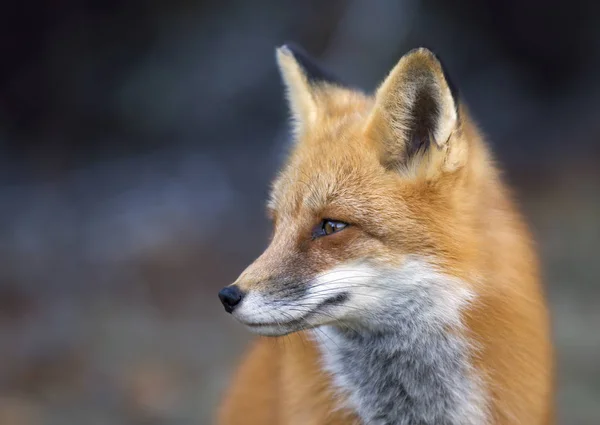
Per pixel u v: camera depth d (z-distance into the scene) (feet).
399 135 18.84
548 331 19.95
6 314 45.44
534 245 20.72
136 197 63.77
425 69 18.42
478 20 83.41
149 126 72.74
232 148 71.67
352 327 19.31
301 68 22.04
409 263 18.28
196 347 41.96
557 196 67.36
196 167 68.39
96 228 58.70
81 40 73.92
